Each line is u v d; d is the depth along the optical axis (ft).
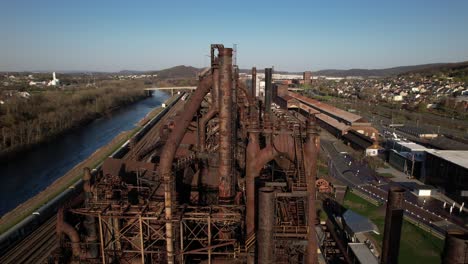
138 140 288.10
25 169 221.46
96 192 79.20
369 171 205.77
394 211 68.03
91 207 73.61
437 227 129.49
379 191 170.71
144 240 75.25
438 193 168.55
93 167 202.49
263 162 71.82
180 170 99.66
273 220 57.11
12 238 110.83
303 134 76.59
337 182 181.47
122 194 86.48
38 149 274.16
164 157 79.77
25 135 276.41
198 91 97.35
